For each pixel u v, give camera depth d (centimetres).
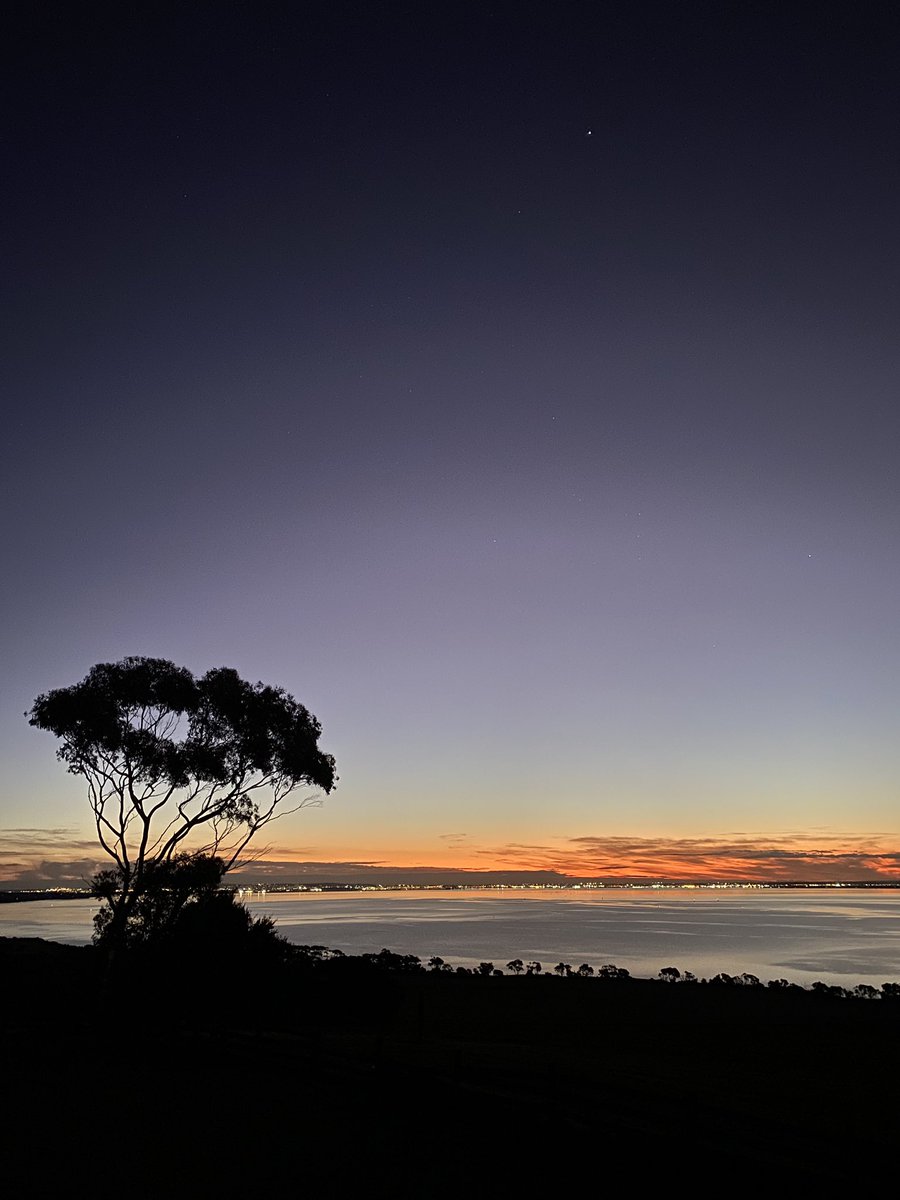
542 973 8644
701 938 15988
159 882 3909
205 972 3562
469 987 6712
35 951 5938
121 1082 2400
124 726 4275
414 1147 1748
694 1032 4659
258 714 4388
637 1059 3588
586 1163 1620
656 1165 1549
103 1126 1917
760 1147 1468
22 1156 1688
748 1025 4931
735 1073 3328
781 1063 3656
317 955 4525
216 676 4422
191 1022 3456
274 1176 1566
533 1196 1456
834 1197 1320
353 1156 1684
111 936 3816
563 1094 1800
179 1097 2202
